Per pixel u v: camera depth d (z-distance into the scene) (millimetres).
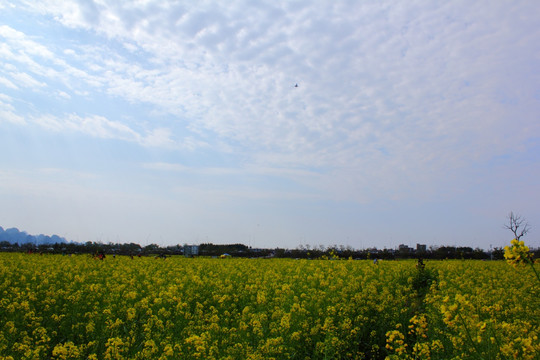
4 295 13375
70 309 11406
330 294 13172
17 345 7395
